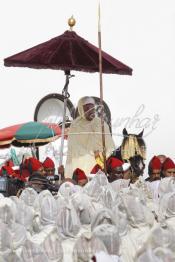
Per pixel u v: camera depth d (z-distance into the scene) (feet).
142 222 87.76
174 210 91.45
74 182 106.52
